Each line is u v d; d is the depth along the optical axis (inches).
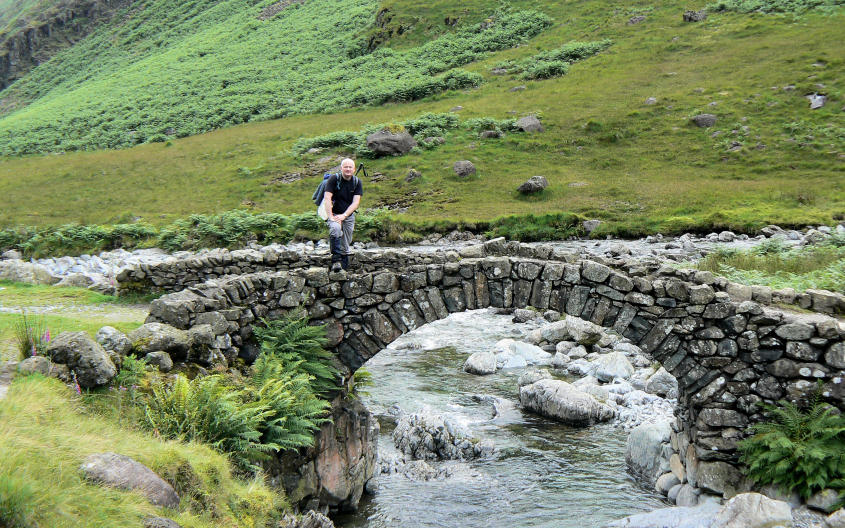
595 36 2682.1
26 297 611.2
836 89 1876.2
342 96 2696.9
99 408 306.7
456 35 3110.2
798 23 2378.2
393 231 1429.6
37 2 6752.0
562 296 417.7
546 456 518.3
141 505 229.8
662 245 1215.6
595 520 414.3
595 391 634.2
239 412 335.3
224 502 281.9
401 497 458.9
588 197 1571.1
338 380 423.5
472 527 413.1
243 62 3531.0
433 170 1833.2
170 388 337.1
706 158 1740.9
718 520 343.0
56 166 2305.6
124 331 407.2
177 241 1371.8
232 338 398.9
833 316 411.8
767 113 1871.3
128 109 3149.6
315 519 339.6
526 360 776.3
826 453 354.3
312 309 422.0
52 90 4591.5
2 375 293.9
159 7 5438.0
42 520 198.2
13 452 219.5
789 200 1391.5
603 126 1971.0
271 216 1471.5
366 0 4023.1
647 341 407.8
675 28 2588.6
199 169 2100.1
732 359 394.0
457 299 422.9
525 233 1384.1
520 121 2034.9
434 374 738.2
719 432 396.2
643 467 478.3
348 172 444.1
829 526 335.0
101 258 1242.6
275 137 2317.9
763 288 421.4
